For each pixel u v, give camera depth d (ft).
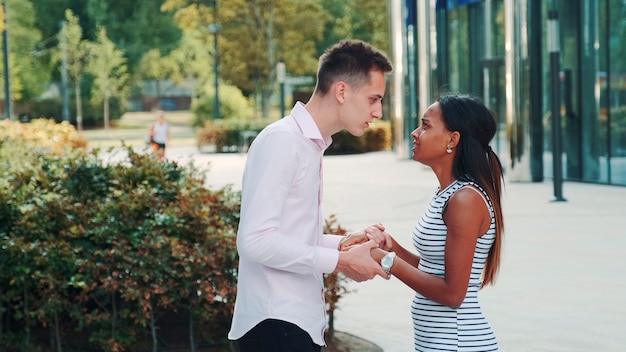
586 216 43.57
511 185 60.29
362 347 20.93
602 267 30.63
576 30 62.59
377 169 79.51
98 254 18.61
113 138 181.16
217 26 150.41
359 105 10.68
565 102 63.82
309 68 175.11
